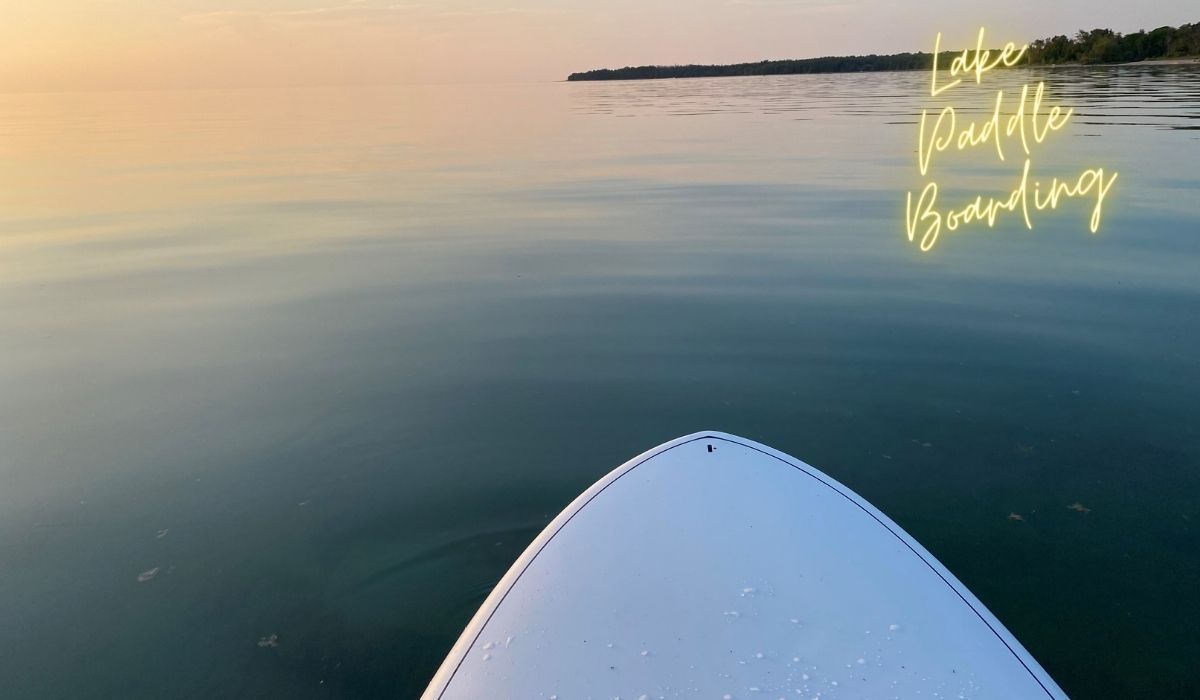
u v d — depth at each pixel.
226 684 2.27
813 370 4.42
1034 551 2.74
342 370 4.58
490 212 9.49
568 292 6.05
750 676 1.84
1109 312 5.21
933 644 1.96
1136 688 2.15
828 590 2.18
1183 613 2.41
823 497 2.71
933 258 6.80
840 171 11.95
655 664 1.89
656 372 4.46
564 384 4.32
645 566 2.31
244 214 9.66
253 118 30.17
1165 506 2.97
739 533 2.47
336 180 12.47
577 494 3.24
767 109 26.28
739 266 6.71
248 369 4.61
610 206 9.68
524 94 52.28
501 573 2.76
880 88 37.72
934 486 3.18
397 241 8.01
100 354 4.89
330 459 3.56
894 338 4.87
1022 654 1.95
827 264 6.71
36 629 2.50
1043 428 3.63
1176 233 7.36
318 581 2.72
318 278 6.61
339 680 2.28
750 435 3.68
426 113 30.95
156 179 12.88
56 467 3.51
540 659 1.94
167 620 2.54
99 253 7.66
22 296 6.19
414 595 2.65
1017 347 4.64
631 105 32.50
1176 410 3.74
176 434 3.80
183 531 3.03
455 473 3.42
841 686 1.81
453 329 5.26
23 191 11.78
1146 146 12.39
